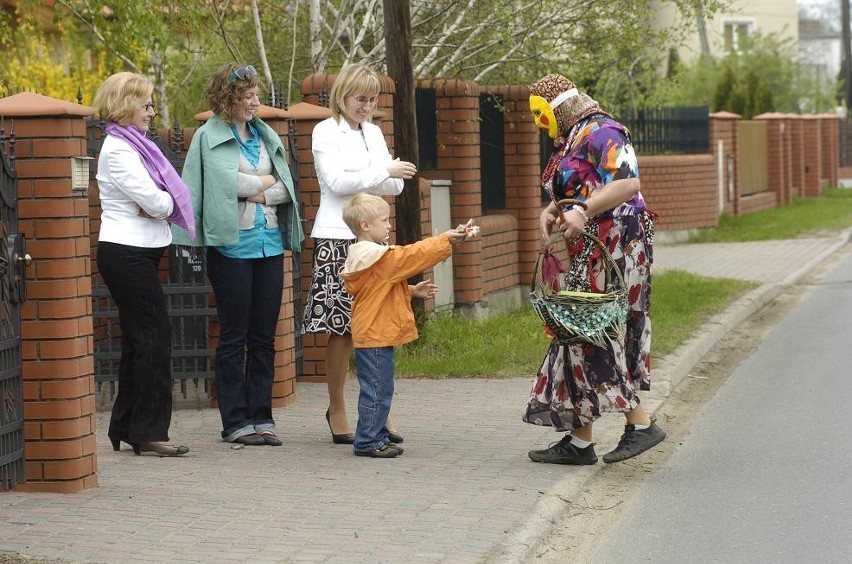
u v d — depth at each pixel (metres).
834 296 26.03
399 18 18.02
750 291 25.86
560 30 24.22
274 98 16.39
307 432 13.66
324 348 16.58
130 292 11.87
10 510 10.39
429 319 19.62
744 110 59.75
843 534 10.19
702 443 13.55
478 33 23.30
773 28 84.19
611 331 11.45
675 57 41.56
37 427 10.92
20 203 10.65
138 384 12.21
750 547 9.95
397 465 12.04
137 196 11.44
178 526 9.93
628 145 11.61
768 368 18.14
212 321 15.09
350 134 12.63
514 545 9.52
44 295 10.74
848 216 45.16
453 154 21.44
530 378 16.84
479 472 11.77
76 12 20.72
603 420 14.23
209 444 13.02
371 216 12.15
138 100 11.55
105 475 11.61
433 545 9.44
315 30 22.03
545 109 11.86
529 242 23.66
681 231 38.59
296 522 10.05
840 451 12.93
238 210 12.59
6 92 22.47
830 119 63.94
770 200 50.00
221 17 21.81
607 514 10.94
